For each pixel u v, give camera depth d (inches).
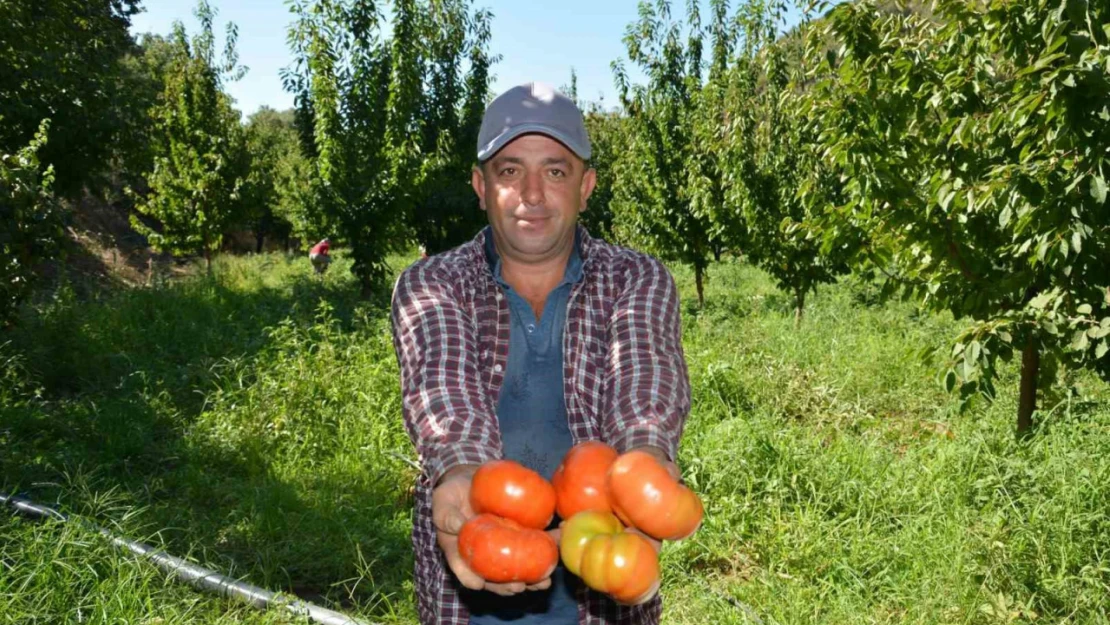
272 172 1381.6
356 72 649.0
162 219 820.0
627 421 68.4
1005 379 324.5
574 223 78.2
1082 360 209.5
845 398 327.6
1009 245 218.4
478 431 66.8
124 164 671.8
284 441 272.8
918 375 350.3
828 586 171.5
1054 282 206.4
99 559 161.2
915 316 504.7
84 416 283.3
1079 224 177.2
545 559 52.6
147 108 682.2
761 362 356.8
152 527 198.4
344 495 229.3
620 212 797.2
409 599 171.2
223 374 344.2
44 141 360.8
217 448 261.9
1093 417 239.8
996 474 204.2
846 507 209.2
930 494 209.8
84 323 422.0
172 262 1194.6
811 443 251.8
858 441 263.9
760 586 174.4
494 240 79.0
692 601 170.4
